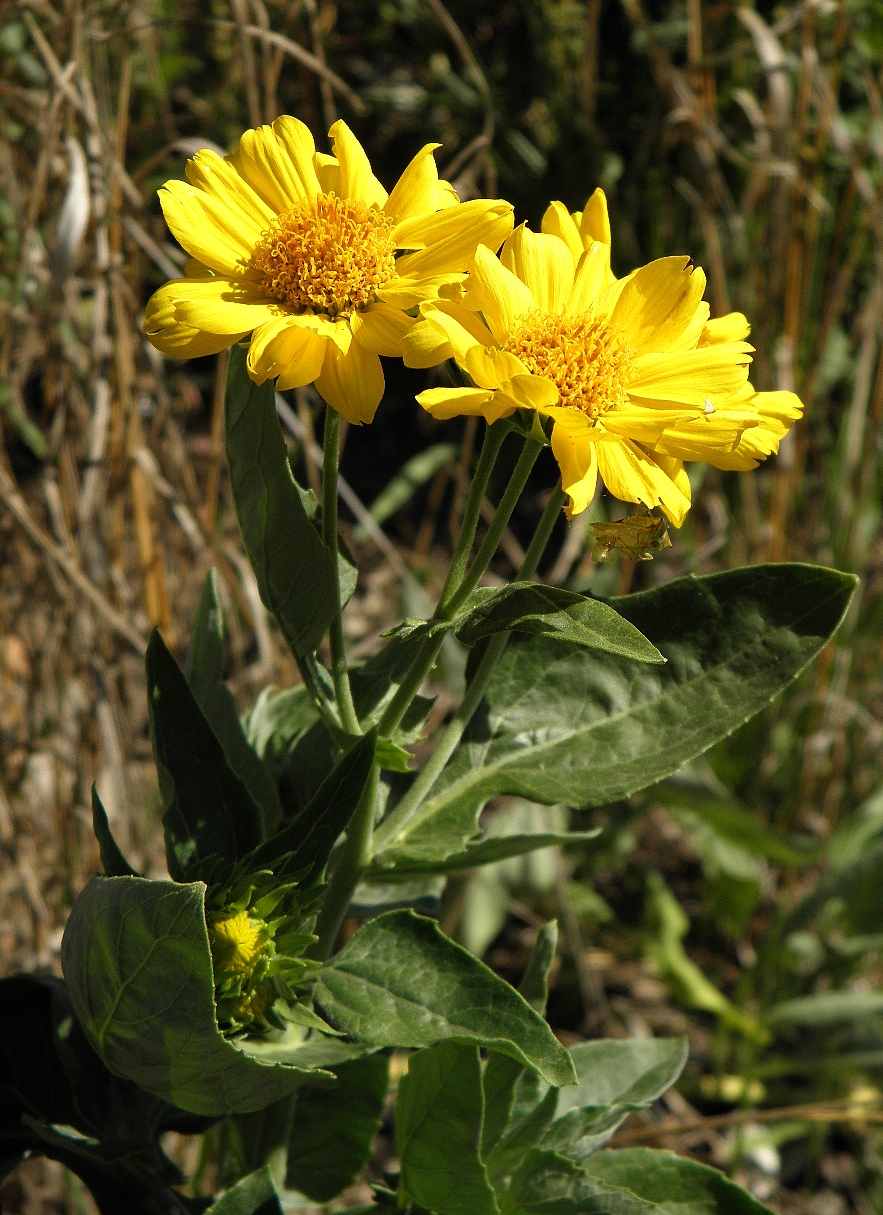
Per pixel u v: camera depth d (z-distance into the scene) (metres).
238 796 0.36
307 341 0.34
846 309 0.81
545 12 0.83
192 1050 0.33
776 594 0.38
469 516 0.34
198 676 0.40
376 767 0.36
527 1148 0.38
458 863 0.37
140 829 0.54
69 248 0.47
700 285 0.35
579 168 0.81
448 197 0.36
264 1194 0.36
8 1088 0.38
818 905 0.63
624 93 0.85
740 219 0.67
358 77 0.94
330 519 0.35
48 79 0.52
